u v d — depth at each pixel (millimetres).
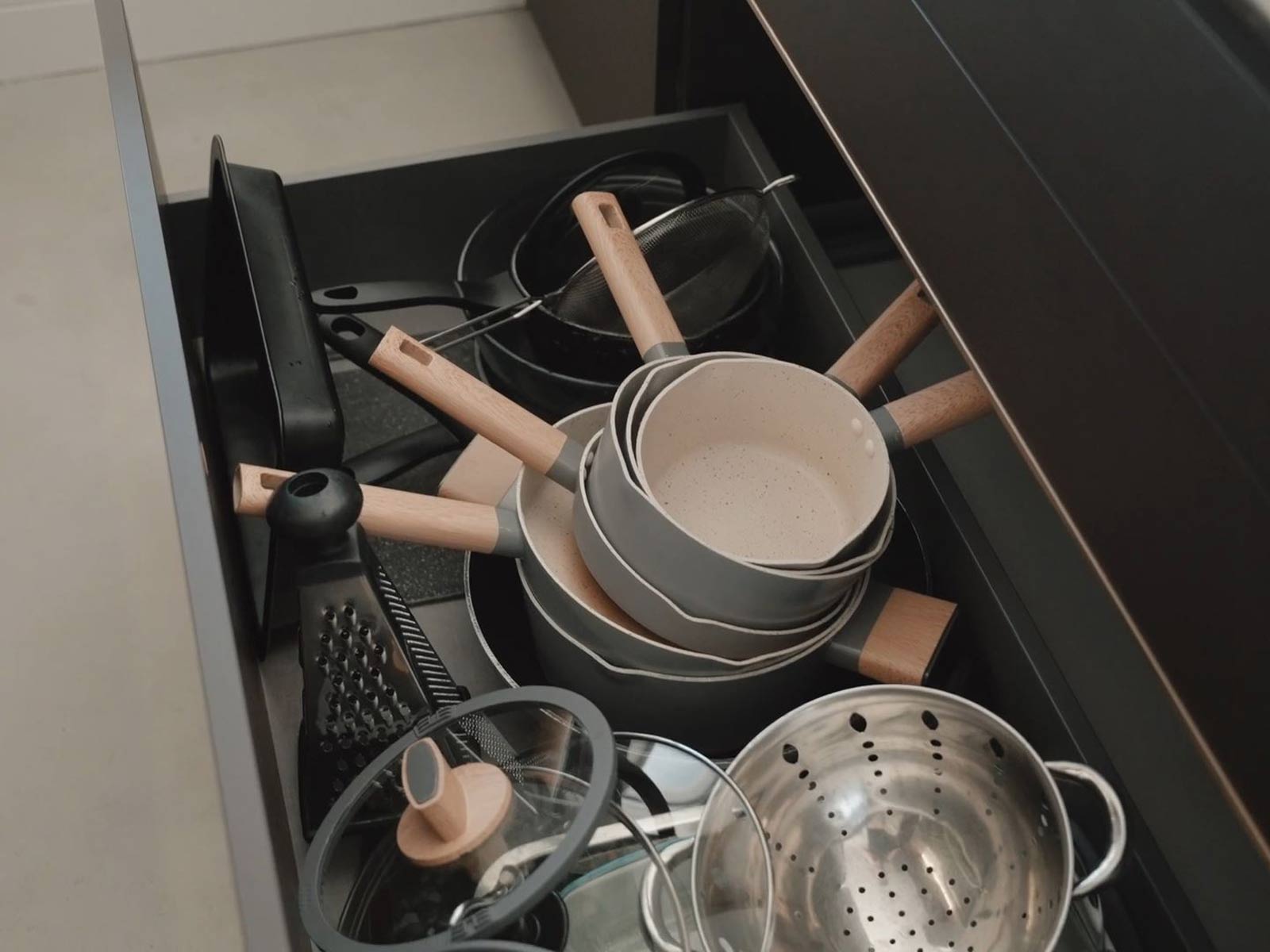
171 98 1642
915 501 828
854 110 617
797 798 664
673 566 639
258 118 1608
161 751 1106
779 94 1069
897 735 655
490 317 892
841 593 691
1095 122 445
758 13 747
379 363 708
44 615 1184
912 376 1040
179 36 1683
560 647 713
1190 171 407
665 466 747
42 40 1672
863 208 1157
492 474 778
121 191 1555
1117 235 435
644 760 608
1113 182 437
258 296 744
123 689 1142
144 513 1251
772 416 742
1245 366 387
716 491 750
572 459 714
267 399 742
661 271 849
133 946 1011
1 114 1659
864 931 650
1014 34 486
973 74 511
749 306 897
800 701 733
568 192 920
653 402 696
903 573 804
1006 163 490
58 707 1131
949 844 653
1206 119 400
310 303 757
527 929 549
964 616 787
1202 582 405
